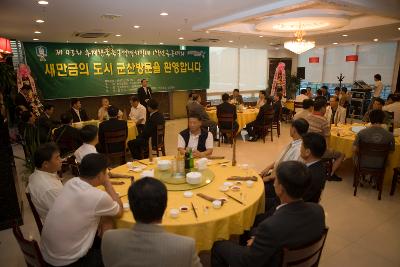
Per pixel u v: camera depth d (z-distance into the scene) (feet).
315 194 6.61
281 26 18.69
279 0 12.22
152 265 3.24
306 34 22.06
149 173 7.60
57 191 6.20
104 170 5.71
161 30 18.92
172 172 7.91
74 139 13.38
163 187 3.50
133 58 27.78
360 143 11.15
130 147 15.44
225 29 19.48
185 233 5.49
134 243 3.32
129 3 11.68
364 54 32.37
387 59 30.37
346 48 33.78
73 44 24.81
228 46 32.09
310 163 6.72
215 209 6.01
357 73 33.37
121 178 7.73
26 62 23.31
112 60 26.78
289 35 22.61
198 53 31.40
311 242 4.34
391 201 11.18
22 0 10.64
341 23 17.47
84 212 5.21
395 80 29.96
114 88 27.30
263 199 7.11
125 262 3.28
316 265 4.90
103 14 13.53
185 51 30.55
